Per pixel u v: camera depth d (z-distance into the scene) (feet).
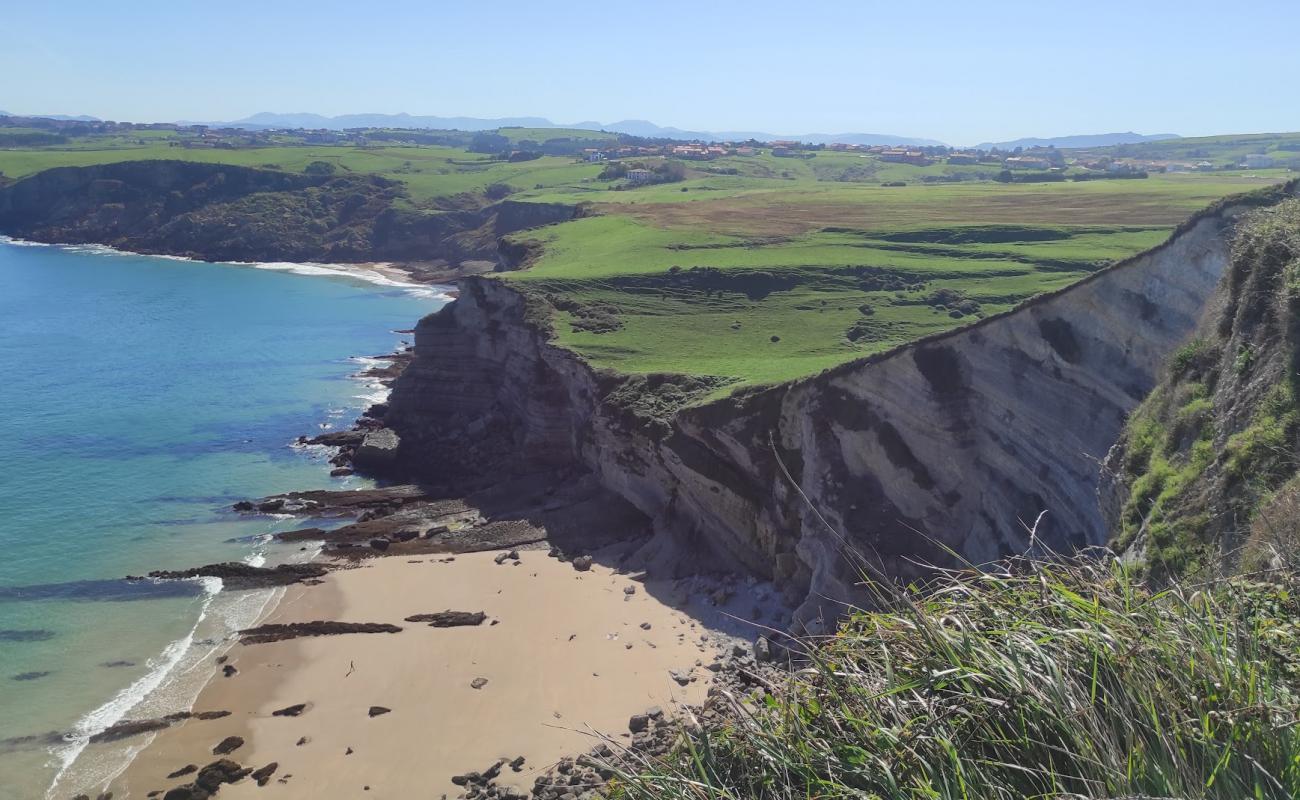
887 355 114.73
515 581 135.74
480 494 175.01
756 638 112.16
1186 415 71.61
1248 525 52.34
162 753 96.12
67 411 223.30
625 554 145.18
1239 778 19.43
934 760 22.08
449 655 113.39
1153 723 20.94
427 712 101.30
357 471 190.90
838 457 115.55
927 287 218.38
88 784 91.56
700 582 131.03
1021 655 23.26
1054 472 101.65
